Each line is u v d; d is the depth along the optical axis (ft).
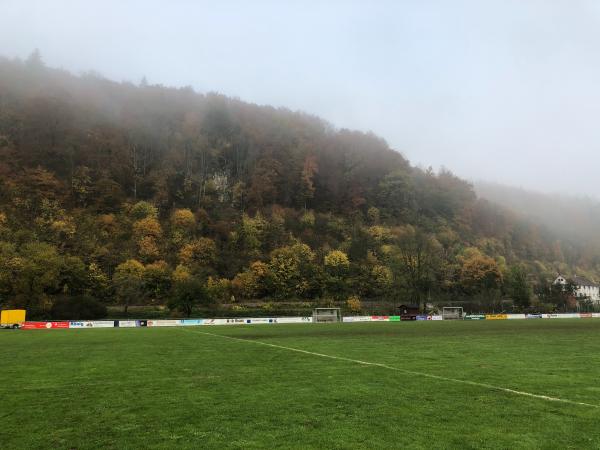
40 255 285.43
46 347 108.37
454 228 593.42
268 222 474.49
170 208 487.61
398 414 42.55
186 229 428.15
